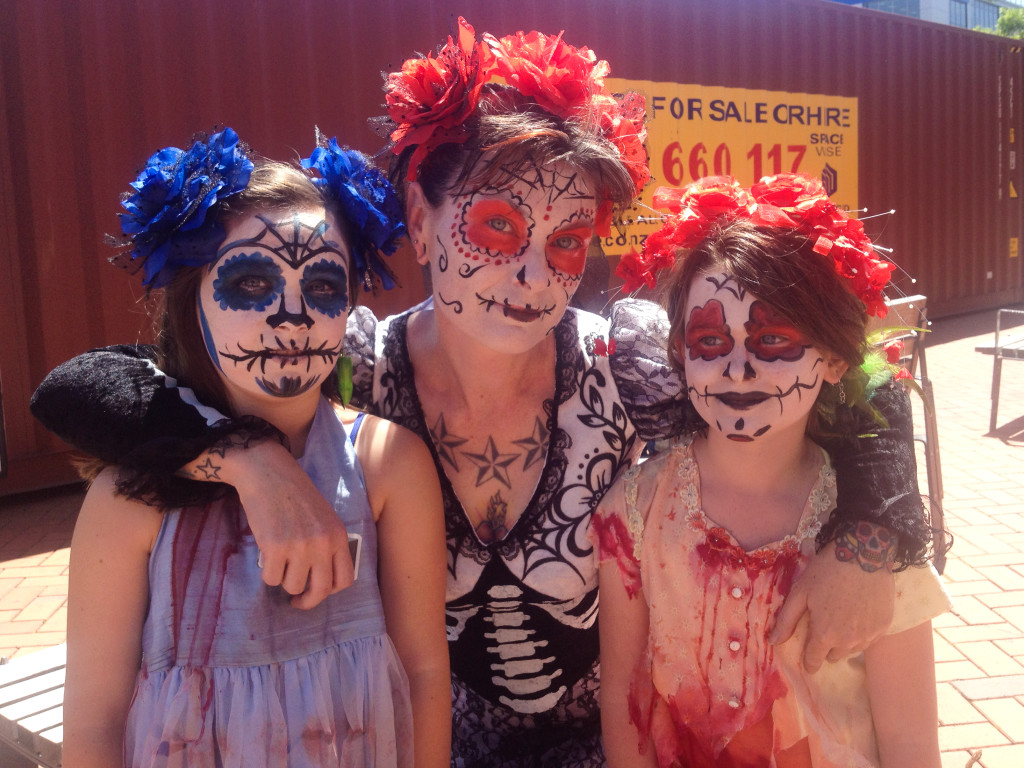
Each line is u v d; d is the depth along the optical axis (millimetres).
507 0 5773
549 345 1526
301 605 1122
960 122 9953
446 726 1288
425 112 1342
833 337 1195
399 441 1293
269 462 1120
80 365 1199
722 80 7289
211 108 4730
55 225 4438
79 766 1102
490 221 1330
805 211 1210
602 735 1536
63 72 4371
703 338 1239
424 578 1282
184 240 1143
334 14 5070
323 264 1188
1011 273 11234
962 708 2713
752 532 1283
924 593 1202
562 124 1338
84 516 1140
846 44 8375
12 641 3121
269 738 1103
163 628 1117
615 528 1352
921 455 5074
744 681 1271
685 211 1270
